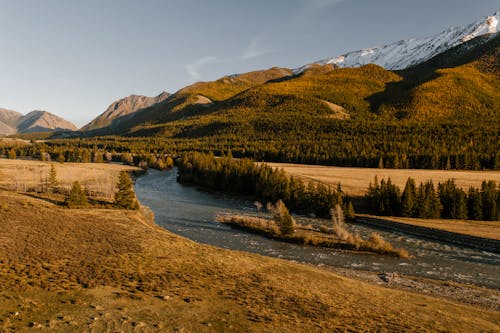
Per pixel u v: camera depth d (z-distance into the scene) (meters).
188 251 41.88
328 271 42.81
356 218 74.88
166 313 23.39
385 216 75.56
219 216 75.31
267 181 96.00
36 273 28.67
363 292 32.75
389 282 39.06
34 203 66.88
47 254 34.44
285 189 88.94
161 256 37.97
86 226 50.78
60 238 41.66
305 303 27.81
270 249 52.56
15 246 36.06
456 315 28.52
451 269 45.22
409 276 41.94
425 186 77.44
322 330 22.86
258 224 65.88
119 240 43.69
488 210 71.56
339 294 31.23
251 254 44.94
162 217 72.75
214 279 31.94
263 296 28.53
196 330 21.30
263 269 37.34
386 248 52.16
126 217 63.16
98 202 76.56
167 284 29.14
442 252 53.09
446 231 61.38
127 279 29.47
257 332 21.70
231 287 30.08
